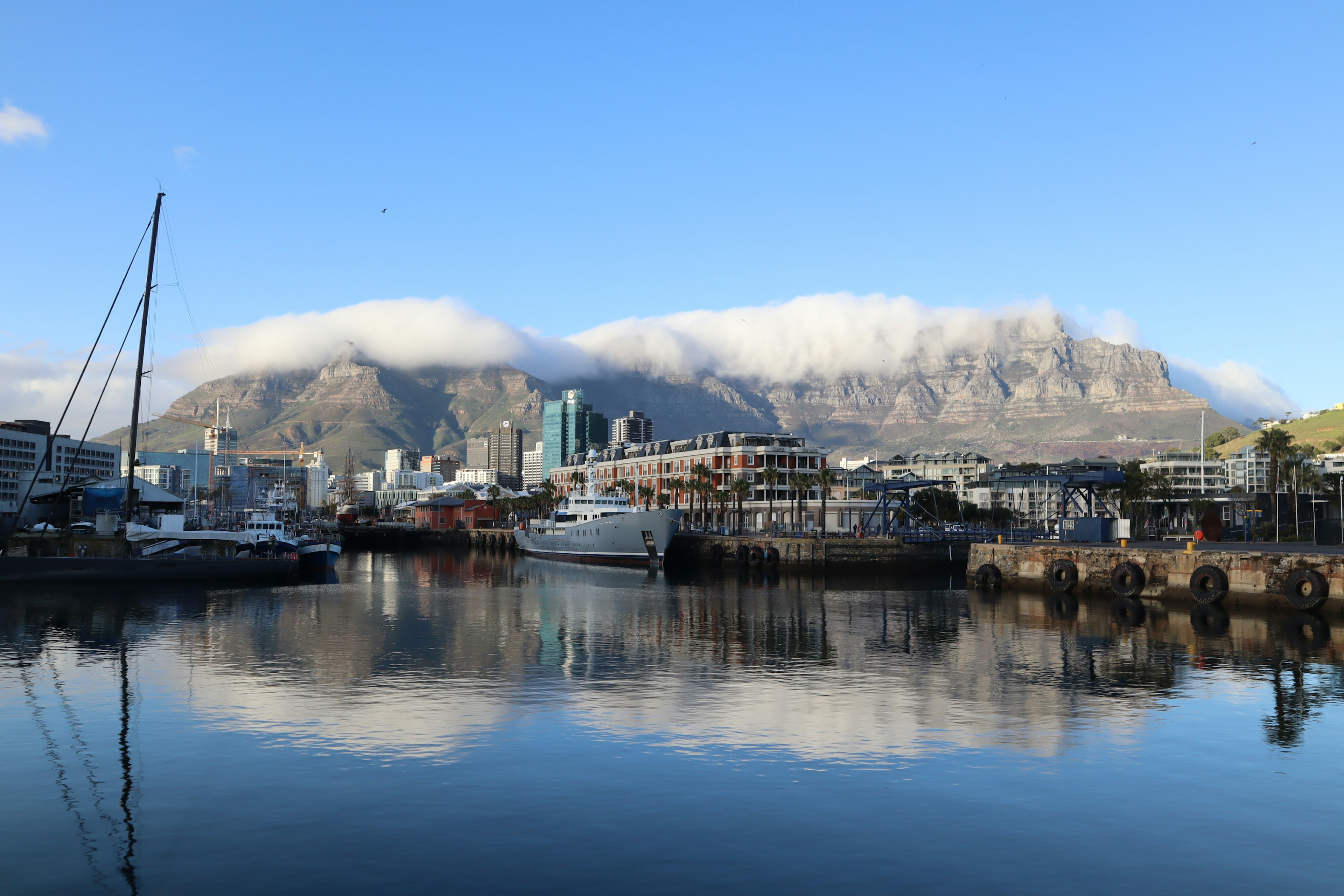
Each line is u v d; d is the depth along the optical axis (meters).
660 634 56.19
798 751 28.30
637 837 21.39
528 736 30.08
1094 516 118.75
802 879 19.22
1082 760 27.50
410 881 19.09
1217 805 23.69
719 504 190.88
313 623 61.84
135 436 95.25
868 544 123.69
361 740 29.59
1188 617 64.44
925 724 31.80
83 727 31.31
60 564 86.56
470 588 94.44
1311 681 39.84
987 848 20.84
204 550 101.06
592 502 145.50
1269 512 104.06
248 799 23.94
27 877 19.28
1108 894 18.66
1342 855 20.62
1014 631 57.06
